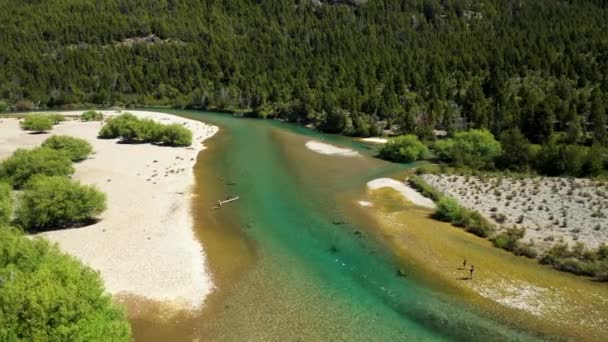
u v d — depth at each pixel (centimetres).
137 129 8681
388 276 3700
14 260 2812
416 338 2953
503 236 4228
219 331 3008
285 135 9975
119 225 4594
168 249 4100
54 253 2977
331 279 3675
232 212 5119
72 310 2161
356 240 4378
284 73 15625
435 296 3394
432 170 6700
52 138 7256
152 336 2936
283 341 2919
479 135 7819
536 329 2975
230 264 3903
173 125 8625
